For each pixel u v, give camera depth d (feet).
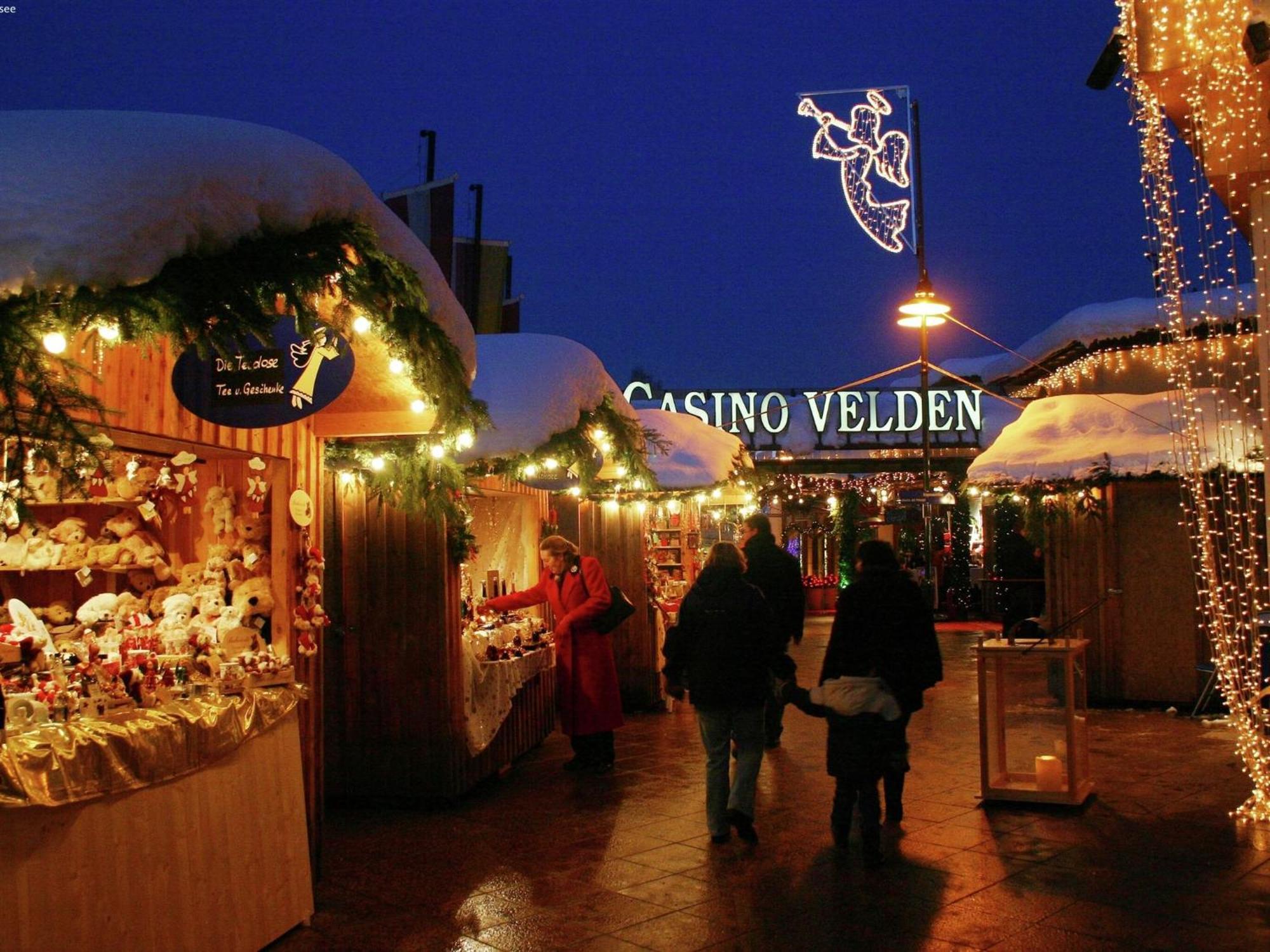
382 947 16.31
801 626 30.40
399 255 14.71
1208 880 18.60
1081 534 39.40
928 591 59.77
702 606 21.74
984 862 19.90
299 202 12.60
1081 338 49.65
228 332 12.26
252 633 17.90
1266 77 19.85
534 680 32.09
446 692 25.11
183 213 11.21
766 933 16.53
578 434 27.37
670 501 41.22
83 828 13.03
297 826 17.49
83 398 11.39
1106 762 28.53
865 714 19.85
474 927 17.08
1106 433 39.37
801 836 21.97
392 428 19.60
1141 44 20.07
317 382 15.33
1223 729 33.30
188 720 14.82
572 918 17.38
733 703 21.30
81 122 11.34
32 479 16.58
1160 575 38.22
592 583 29.01
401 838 22.56
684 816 23.90
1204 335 41.22
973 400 78.33
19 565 16.85
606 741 29.17
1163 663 38.06
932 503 57.47
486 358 26.58
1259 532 35.53
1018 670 27.07
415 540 25.45
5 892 11.99
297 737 17.87
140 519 18.38
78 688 14.05
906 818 23.16
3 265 10.14
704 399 79.41
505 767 28.96
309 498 19.16
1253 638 25.36
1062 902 17.61
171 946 14.29
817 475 80.12
